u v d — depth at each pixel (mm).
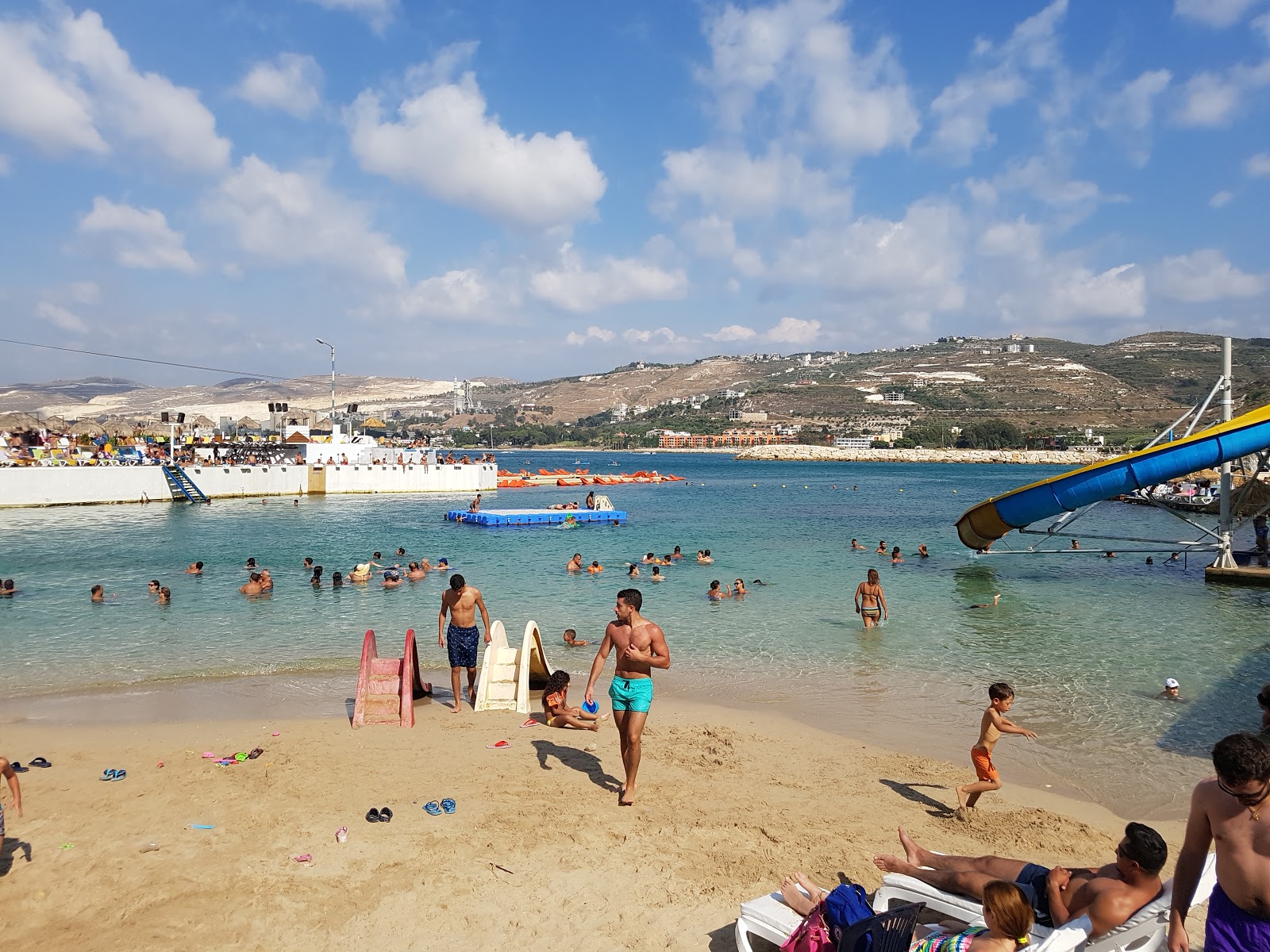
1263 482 41281
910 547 33219
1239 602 20875
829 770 9047
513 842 6938
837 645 15906
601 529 41562
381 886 6145
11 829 7125
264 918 5672
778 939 5152
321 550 31203
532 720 10812
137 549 30781
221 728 10344
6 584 20812
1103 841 7199
